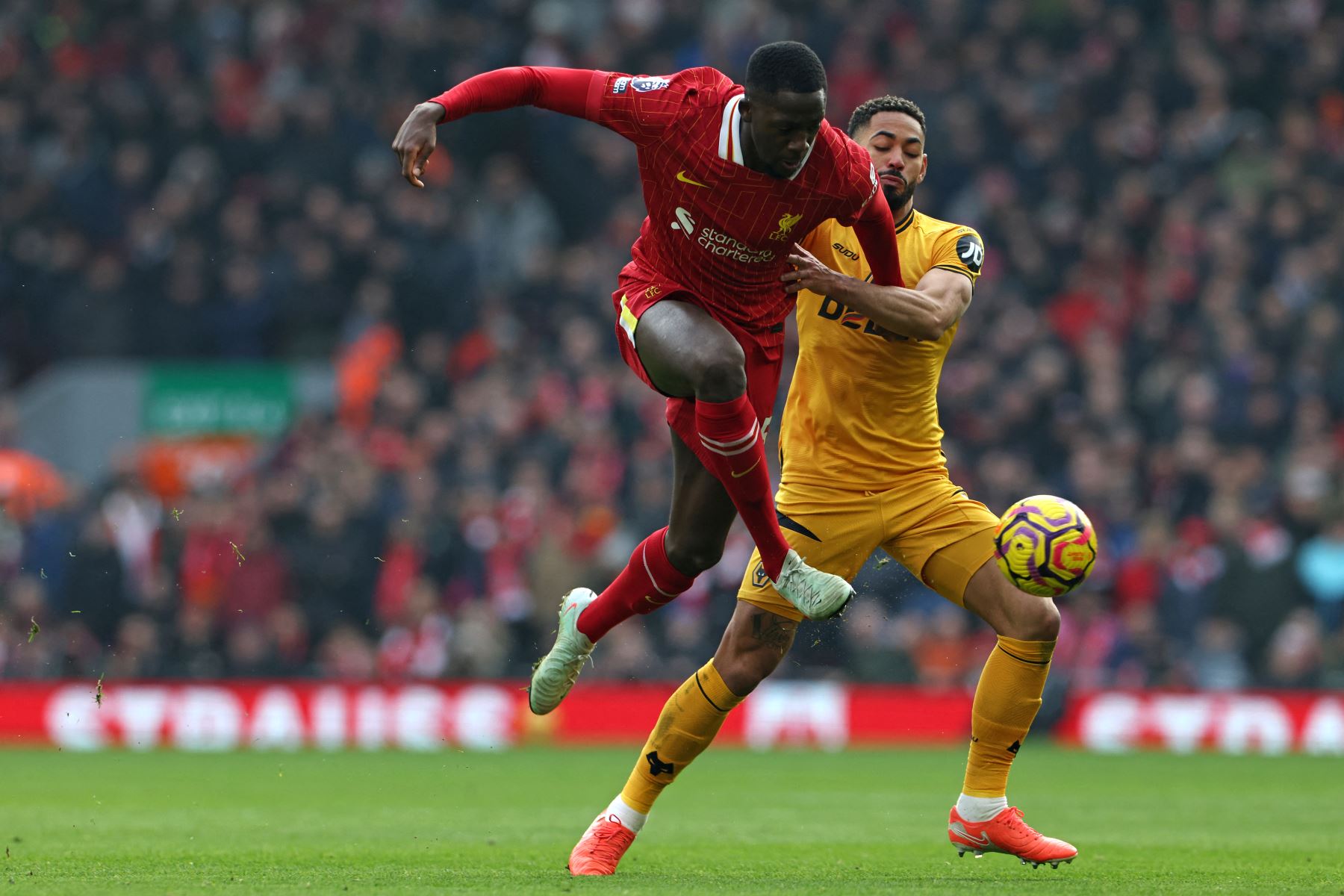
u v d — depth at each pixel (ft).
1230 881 56.13
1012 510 59.98
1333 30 210.79
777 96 51.93
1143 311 182.60
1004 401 165.99
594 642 61.77
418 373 176.45
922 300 58.13
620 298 57.93
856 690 145.18
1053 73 202.49
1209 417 165.37
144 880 53.78
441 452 162.81
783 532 63.05
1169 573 148.66
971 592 61.93
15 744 139.74
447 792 100.27
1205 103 200.03
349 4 211.41
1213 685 144.56
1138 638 146.92
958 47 208.85
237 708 140.87
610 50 204.85
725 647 60.49
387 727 141.38
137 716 140.56
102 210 192.24
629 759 129.29
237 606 147.02
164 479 173.68
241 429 175.63
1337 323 172.55
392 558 150.82
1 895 49.19
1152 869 60.85
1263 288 181.16
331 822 80.18
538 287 185.26
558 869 59.21
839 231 63.05
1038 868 61.21
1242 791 103.71
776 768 122.21
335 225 185.16
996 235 185.37
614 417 169.37
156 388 176.96
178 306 183.62
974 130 194.70
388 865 59.57
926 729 144.66
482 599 150.51
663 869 59.88
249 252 185.47
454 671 146.30
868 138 62.44
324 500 151.74
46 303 188.65
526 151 202.18
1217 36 208.23
